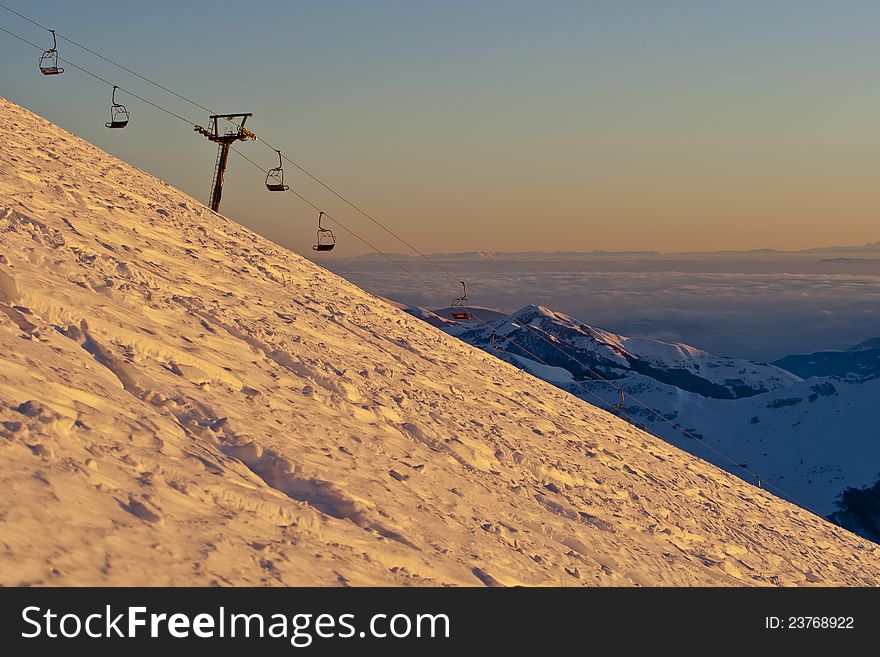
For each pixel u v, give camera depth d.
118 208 26.44
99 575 6.42
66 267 15.61
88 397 9.78
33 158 27.92
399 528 10.83
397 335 29.64
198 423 11.27
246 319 19.62
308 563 8.47
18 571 5.95
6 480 6.92
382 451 14.41
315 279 33.44
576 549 14.62
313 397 15.58
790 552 23.52
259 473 10.71
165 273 20.55
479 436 19.39
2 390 8.65
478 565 11.00
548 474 19.14
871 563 27.72
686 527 20.70
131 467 8.52
